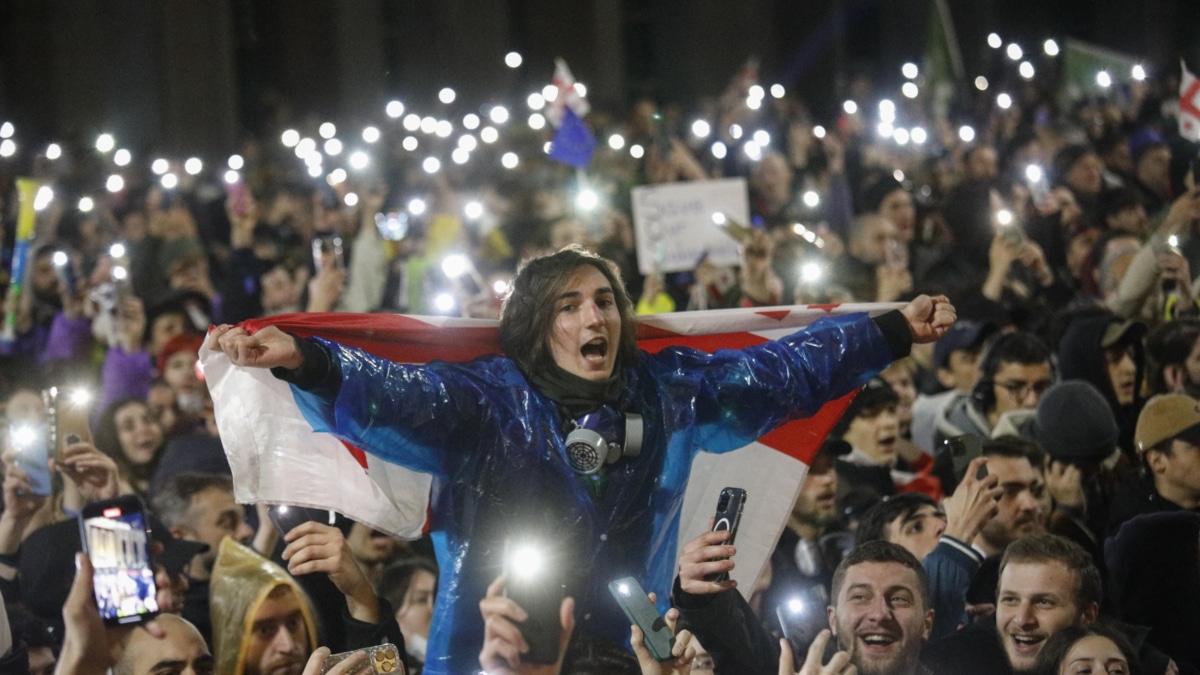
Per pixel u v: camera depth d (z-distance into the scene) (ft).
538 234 36.52
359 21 65.77
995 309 26.50
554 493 13.19
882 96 74.95
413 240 35.58
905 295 27.84
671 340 15.38
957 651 15.16
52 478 17.44
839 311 15.29
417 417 12.80
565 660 12.57
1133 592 16.90
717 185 32.71
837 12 74.18
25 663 14.65
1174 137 39.91
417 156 45.39
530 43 70.23
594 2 70.13
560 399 13.44
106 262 28.02
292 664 14.48
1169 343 21.48
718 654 13.48
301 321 13.82
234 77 62.69
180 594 16.38
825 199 38.29
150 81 59.98
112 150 50.72
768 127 47.24
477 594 13.25
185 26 60.70
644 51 72.74
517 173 40.14
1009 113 48.44
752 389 14.15
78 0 58.75
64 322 28.32
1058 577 14.73
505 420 13.23
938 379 24.88
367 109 65.77
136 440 21.91
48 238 33.32
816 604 16.03
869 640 14.05
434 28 67.15
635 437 13.41
